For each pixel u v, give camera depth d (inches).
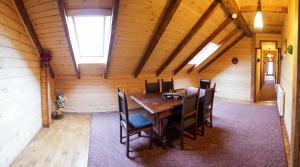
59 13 111.9
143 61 180.2
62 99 181.6
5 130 98.9
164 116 120.7
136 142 130.4
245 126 158.9
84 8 111.3
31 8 111.0
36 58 146.9
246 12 167.8
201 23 151.6
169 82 184.9
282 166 99.5
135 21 125.3
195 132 132.9
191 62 254.5
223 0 133.0
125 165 103.0
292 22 110.9
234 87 273.7
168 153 115.3
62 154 114.7
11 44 106.7
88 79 200.4
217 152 115.6
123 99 113.1
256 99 261.4
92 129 154.1
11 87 106.0
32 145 126.5
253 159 106.8
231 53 272.4
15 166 102.0
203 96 141.2
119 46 150.3
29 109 131.6
